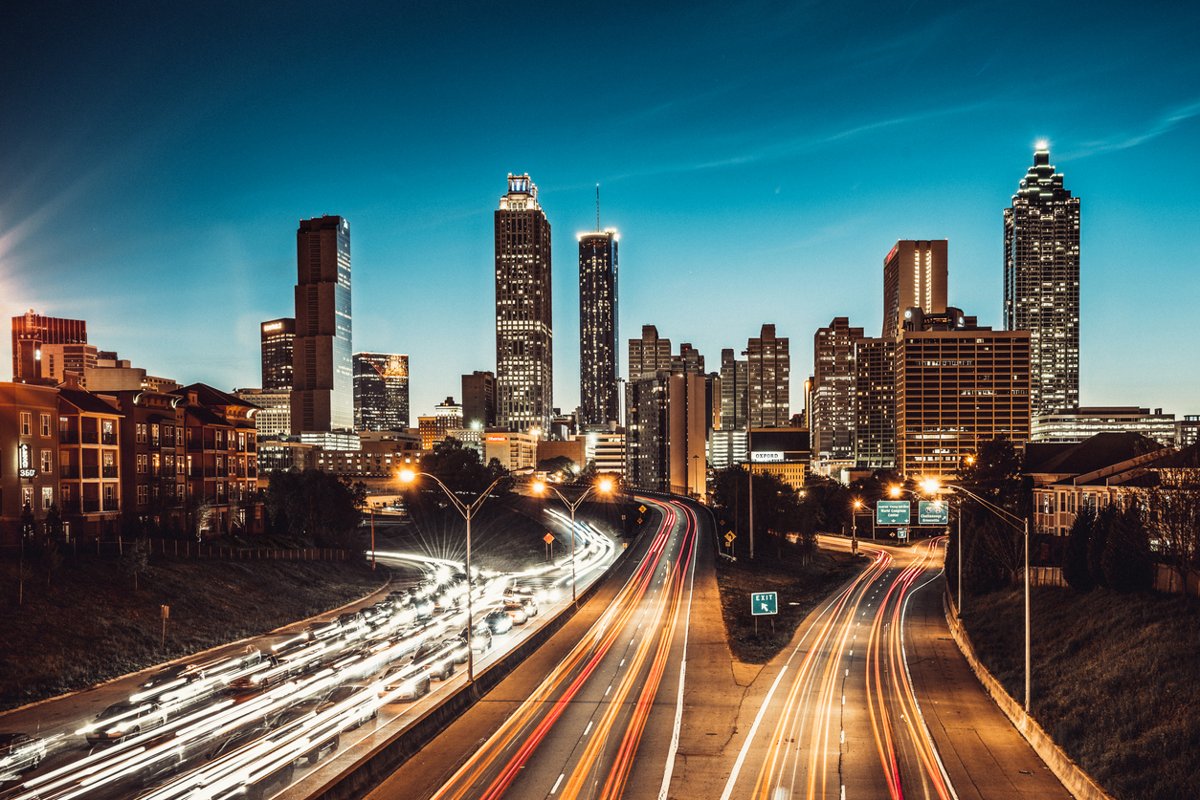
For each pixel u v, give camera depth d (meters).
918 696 43.75
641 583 87.81
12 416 63.22
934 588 88.75
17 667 43.31
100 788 28.69
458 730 36.72
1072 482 78.56
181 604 59.09
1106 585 53.12
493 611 62.88
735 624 64.81
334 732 33.81
